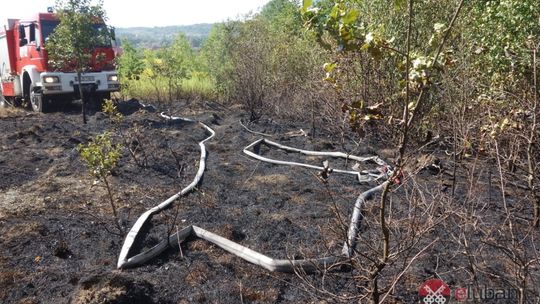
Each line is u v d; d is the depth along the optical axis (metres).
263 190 5.47
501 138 4.97
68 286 3.45
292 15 12.64
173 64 12.78
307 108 9.70
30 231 4.30
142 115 9.99
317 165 6.71
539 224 4.22
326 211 4.77
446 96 5.94
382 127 7.55
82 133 8.22
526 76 5.24
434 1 6.67
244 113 10.71
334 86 2.89
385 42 2.29
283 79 10.67
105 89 11.20
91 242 4.17
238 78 11.43
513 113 4.54
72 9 9.40
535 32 5.28
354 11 2.16
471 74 5.79
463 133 4.78
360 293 3.31
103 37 10.31
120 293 3.15
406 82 2.28
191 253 4.02
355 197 5.18
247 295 3.38
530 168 4.29
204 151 7.09
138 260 3.80
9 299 3.33
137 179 5.91
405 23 6.79
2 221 4.54
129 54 17.44
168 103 12.84
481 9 6.43
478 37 6.15
